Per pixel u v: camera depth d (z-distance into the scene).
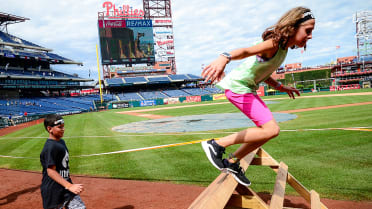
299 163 4.89
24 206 3.75
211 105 35.41
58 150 2.21
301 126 9.56
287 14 1.58
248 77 1.76
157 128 13.06
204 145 1.80
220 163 1.77
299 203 3.28
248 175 4.47
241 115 17.34
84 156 6.96
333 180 3.91
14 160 7.15
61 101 46.38
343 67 63.12
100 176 5.02
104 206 3.54
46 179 2.23
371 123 8.96
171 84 68.81
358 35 60.41
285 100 30.98
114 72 63.31
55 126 2.22
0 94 40.91
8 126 24.73
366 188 3.55
